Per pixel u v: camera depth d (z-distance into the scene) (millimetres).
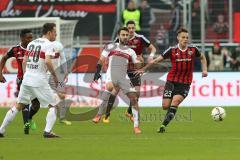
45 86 40969
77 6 83312
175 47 45750
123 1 81875
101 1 83000
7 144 38469
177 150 35625
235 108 67188
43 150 35719
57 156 33375
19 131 47156
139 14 78875
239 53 78750
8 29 79375
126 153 34406
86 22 83188
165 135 43750
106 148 36531
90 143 39000
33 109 46281
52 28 40906
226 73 69438
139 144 38469
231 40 80500
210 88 69438
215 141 40031
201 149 36062
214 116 52469
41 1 83812
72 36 81875
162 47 80688
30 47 41062
